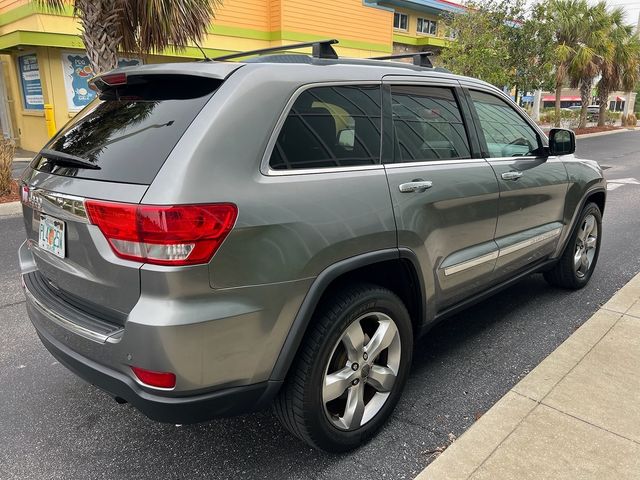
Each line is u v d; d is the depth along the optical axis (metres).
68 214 2.25
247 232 2.08
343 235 2.38
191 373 2.03
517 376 3.37
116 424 2.95
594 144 21.64
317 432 2.45
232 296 2.08
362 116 2.68
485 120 3.55
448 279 3.10
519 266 3.85
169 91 2.42
